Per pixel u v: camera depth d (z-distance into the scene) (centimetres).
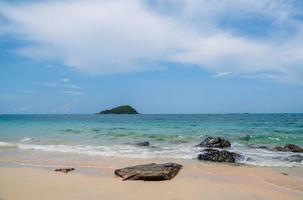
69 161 1681
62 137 3017
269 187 1141
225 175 1345
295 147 2158
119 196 975
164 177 1205
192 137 2989
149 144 2486
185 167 1509
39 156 1867
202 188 1092
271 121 6494
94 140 2767
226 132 3553
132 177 1209
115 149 2178
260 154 1983
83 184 1130
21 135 3216
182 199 955
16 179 1193
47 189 1048
